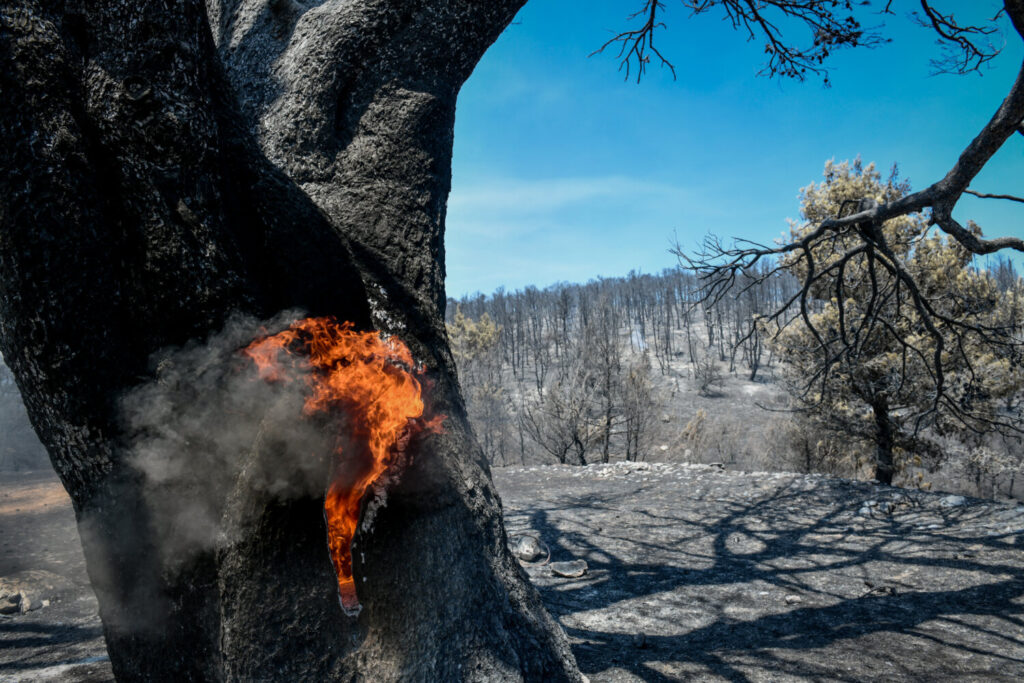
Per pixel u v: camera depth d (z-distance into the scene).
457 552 2.61
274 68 3.08
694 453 37.66
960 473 15.13
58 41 1.98
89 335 2.03
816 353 13.13
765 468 25.48
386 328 2.61
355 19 3.00
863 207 5.87
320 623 2.21
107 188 2.07
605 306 87.31
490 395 31.17
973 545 6.98
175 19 2.14
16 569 7.47
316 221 2.57
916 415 12.66
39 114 1.93
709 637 5.07
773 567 7.02
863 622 5.34
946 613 5.46
